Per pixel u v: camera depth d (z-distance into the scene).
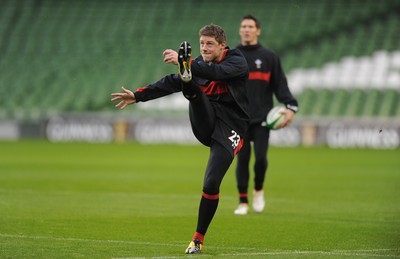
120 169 80.25
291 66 141.25
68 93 146.88
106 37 156.38
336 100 133.62
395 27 144.00
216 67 28.84
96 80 148.12
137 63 149.88
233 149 29.78
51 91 148.12
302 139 125.75
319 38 145.25
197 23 154.12
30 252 29.27
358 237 35.19
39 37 159.62
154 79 145.88
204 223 29.31
